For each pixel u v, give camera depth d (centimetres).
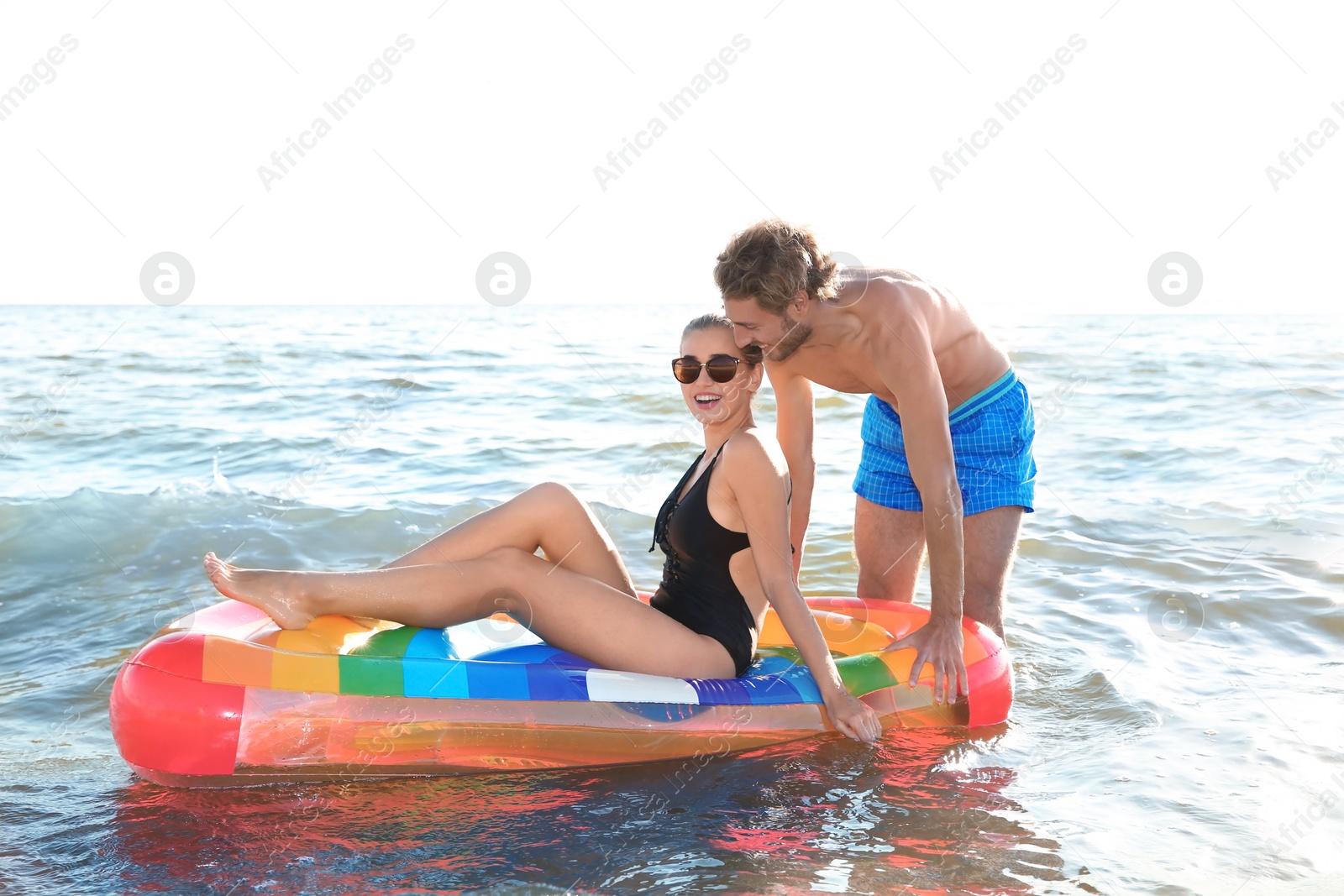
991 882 213
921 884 212
